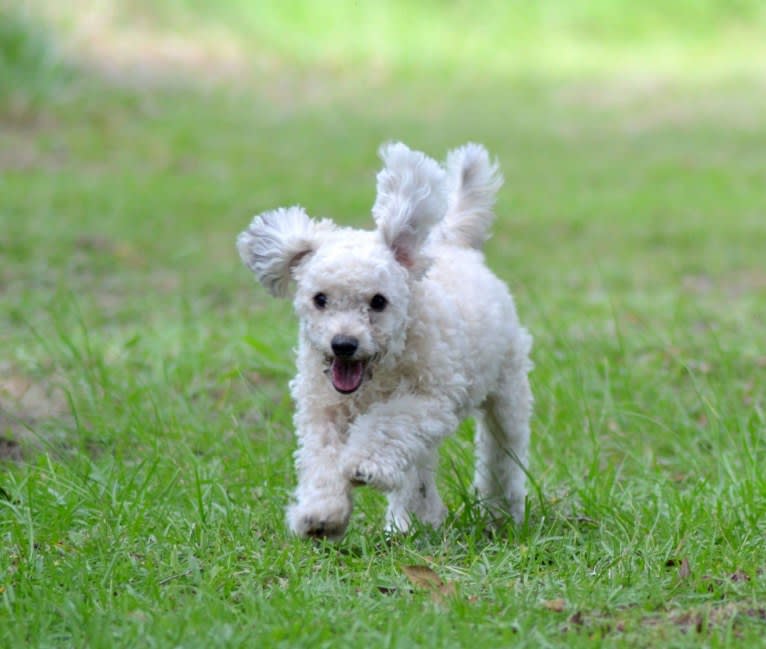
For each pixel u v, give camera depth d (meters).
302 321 8.37
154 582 7.49
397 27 40.56
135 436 10.63
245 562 7.99
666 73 39.09
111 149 27.05
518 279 17.30
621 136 31.25
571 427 10.95
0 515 8.73
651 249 20.69
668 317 15.52
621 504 9.20
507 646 6.57
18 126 27.98
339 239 8.34
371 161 27.08
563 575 7.82
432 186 8.45
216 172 25.64
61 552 8.12
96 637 6.58
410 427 8.06
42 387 12.52
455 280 8.88
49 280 17.14
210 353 13.40
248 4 39.38
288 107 32.53
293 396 8.70
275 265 8.55
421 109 33.28
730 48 42.28
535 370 12.02
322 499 8.10
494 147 29.39
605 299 16.55
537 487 9.06
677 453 10.58
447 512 9.16
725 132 31.84
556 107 34.47
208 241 20.11
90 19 36.66
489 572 7.74
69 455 10.30
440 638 6.66
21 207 21.50
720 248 20.70
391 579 7.65
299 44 38.41
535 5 43.22
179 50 36.25
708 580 7.59
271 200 23.06
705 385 12.25
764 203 24.39
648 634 6.82
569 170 27.36
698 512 8.76
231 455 10.28
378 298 8.06
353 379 8.02
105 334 14.23
